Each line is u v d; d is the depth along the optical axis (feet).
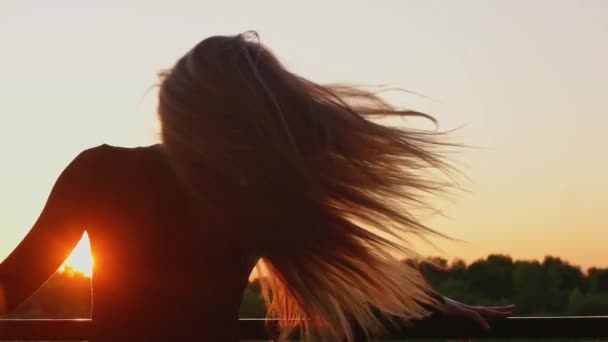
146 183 6.41
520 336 8.37
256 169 6.46
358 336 7.75
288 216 6.52
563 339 8.32
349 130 7.07
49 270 6.33
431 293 7.72
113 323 6.29
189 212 6.43
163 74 6.91
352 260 6.84
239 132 6.49
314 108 6.86
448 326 8.23
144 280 6.31
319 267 6.75
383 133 7.25
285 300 8.17
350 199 6.97
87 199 6.34
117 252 6.33
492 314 8.21
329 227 6.71
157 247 6.34
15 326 8.81
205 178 6.43
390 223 7.18
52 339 8.78
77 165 6.40
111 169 6.40
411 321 8.09
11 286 6.19
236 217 6.41
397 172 7.32
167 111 6.63
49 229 6.27
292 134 6.74
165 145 6.56
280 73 6.86
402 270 7.40
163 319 6.29
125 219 6.34
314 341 7.79
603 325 8.36
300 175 6.57
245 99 6.53
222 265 6.49
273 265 6.94
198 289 6.39
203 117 6.51
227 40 6.86
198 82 6.59
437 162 7.51
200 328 6.36
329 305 7.20
